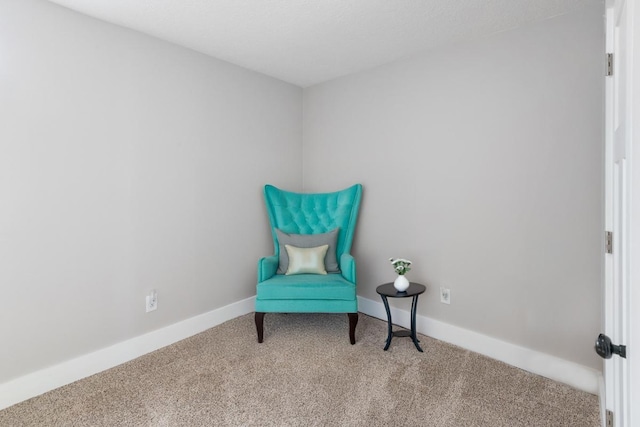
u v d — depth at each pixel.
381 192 2.81
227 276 2.82
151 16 2.01
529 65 2.02
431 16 1.99
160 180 2.36
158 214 2.36
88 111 2.00
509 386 1.88
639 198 0.63
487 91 2.20
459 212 2.35
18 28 1.73
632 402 0.63
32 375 1.81
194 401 1.74
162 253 2.39
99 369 2.06
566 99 1.89
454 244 2.38
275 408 1.68
